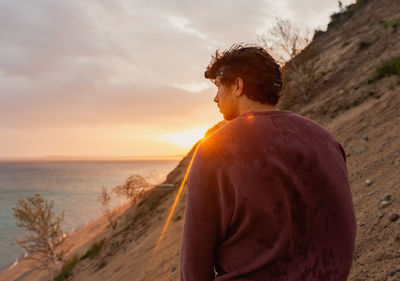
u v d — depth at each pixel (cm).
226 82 87
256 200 67
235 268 71
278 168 69
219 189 72
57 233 2275
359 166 566
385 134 651
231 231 74
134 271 948
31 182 13500
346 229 75
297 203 70
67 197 8444
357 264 268
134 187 2823
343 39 2281
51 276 2209
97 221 4850
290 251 68
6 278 2962
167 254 845
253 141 71
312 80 1808
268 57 85
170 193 2291
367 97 1090
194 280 74
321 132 83
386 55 1370
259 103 83
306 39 1719
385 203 347
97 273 1455
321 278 68
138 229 1764
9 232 5016
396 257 243
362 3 2717
